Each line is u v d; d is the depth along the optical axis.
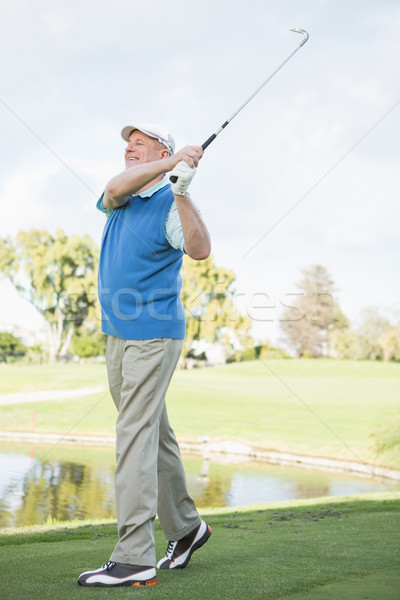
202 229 2.11
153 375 2.09
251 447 11.54
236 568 2.18
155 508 2.04
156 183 2.22
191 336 21.08
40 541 2.96
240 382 18.94
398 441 11.15
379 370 20.38
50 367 22.14
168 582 1.98
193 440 12.30
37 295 24.05
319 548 2.56
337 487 7.72
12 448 10.76
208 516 4.04
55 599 1.77
